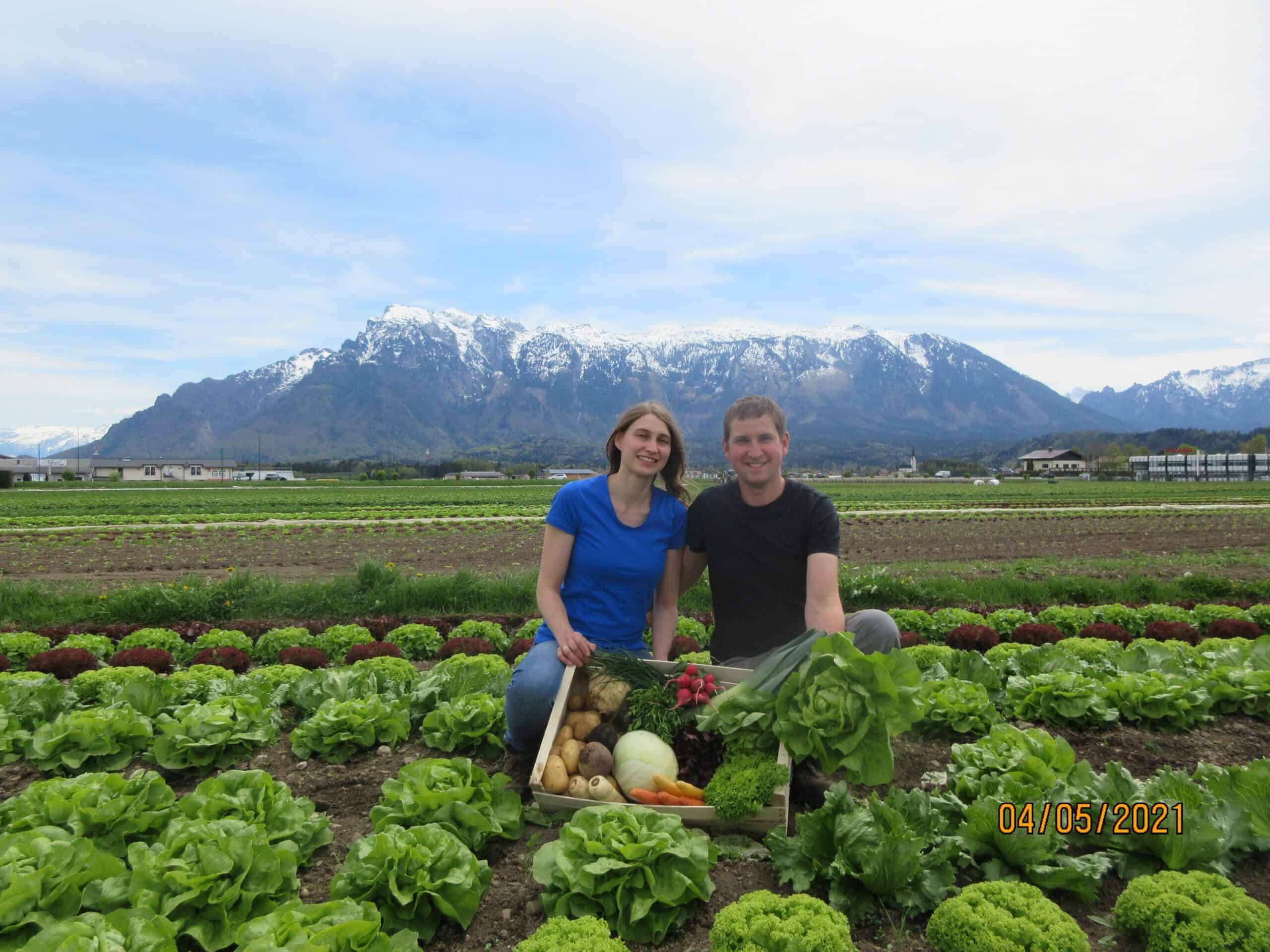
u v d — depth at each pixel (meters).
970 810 4.27
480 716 6.12
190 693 6.98
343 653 11.05
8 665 9.96
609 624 5.97
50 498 76.38
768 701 4.77
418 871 3.84
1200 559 25.17
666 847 3.86
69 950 3.01
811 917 3.49
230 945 3.57
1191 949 3.48
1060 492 98.50
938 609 14.84
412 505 67.50
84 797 4.44
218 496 83.12
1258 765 4.82
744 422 5.75
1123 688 6.68
